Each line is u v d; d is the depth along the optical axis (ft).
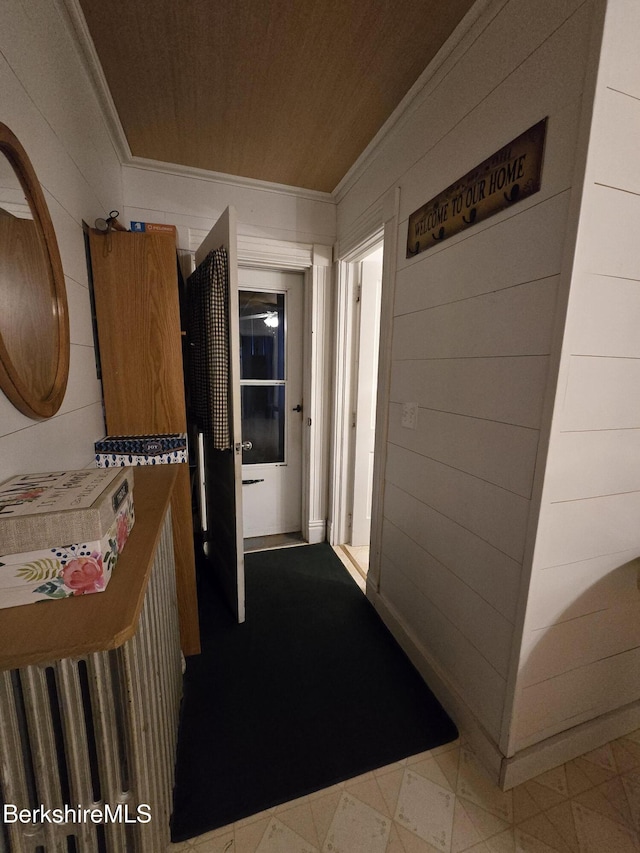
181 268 6.83
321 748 3.92
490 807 3.42
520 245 3.17
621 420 3.17
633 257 2.88
